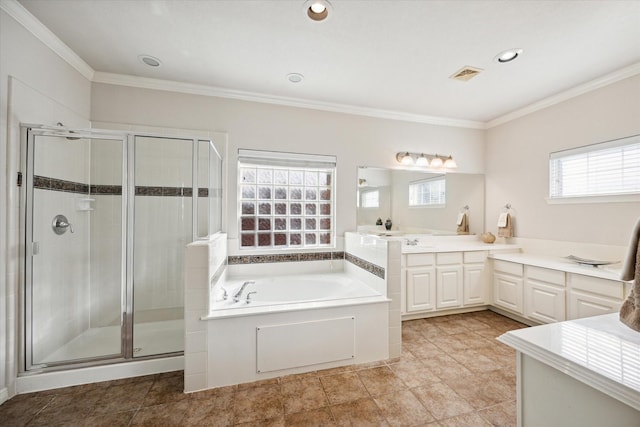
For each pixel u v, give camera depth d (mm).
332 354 1998
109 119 2453
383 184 3260
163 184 2416
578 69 2320
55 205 1996
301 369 1937
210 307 1871
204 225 2459
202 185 2443
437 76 2447
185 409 1583
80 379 1814
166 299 2473
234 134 2768
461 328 2713
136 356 1980
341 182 3109
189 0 1583
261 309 1902
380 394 1712
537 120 3039
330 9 1640
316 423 1476
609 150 2453
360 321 2061
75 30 1854
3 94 1614
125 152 2119
